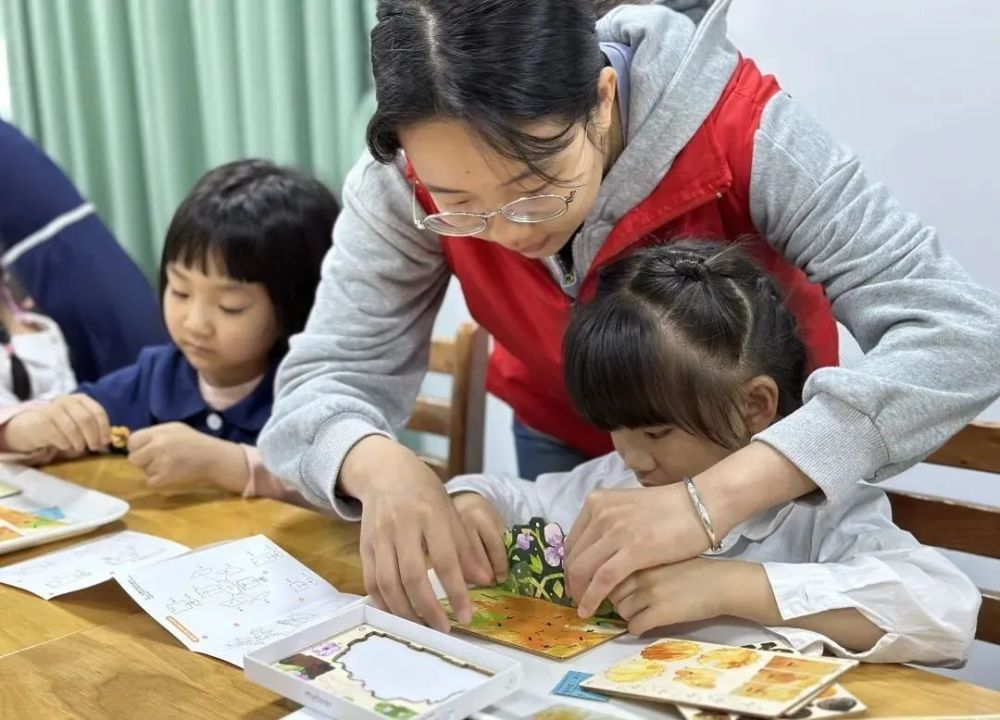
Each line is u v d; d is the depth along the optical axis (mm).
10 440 1215
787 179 825
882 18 1356
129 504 1069
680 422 818
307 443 897
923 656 688
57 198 1612
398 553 764
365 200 957
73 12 2227
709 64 860
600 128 776
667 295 832
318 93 1846
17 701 661
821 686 606
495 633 731
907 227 795
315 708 614
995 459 957
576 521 776
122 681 685
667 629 734
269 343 1346
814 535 828
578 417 1212
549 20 697
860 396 713
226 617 777
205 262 1262
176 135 2117
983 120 1301
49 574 868
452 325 1920
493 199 738
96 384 1427
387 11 725
